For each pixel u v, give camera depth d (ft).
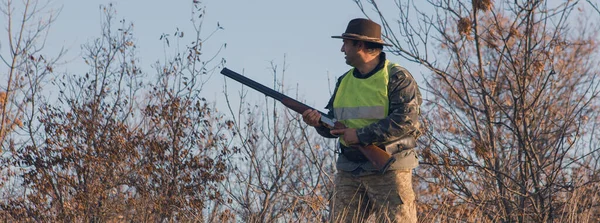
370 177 51.67
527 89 79.82
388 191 51.16
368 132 50.03
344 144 52.65
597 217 69.67
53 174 93.71
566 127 80.48
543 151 83.25
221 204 82.53
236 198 80.38
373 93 51.03
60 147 94.63
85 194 90.94
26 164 94.58
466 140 91.35
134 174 91.61
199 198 86.07
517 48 82.07
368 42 51.88
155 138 92.27
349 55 52.21
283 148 85.51
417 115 50.31
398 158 51.16
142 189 90.38
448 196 78.84
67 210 91.09
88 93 98.68
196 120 93.45
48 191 92.22
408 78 50.75
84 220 90.63
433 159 76.89
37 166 93.30
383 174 51.29
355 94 51.96
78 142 95.66
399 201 50.96
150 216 87.92
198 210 84.79
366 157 50.62
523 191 79.82
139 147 92.27
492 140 84.64
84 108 96.94
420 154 78.79
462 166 78.43
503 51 81.20
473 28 80.59
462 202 78.59
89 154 93.56
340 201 53.01
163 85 96.94
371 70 52.01
